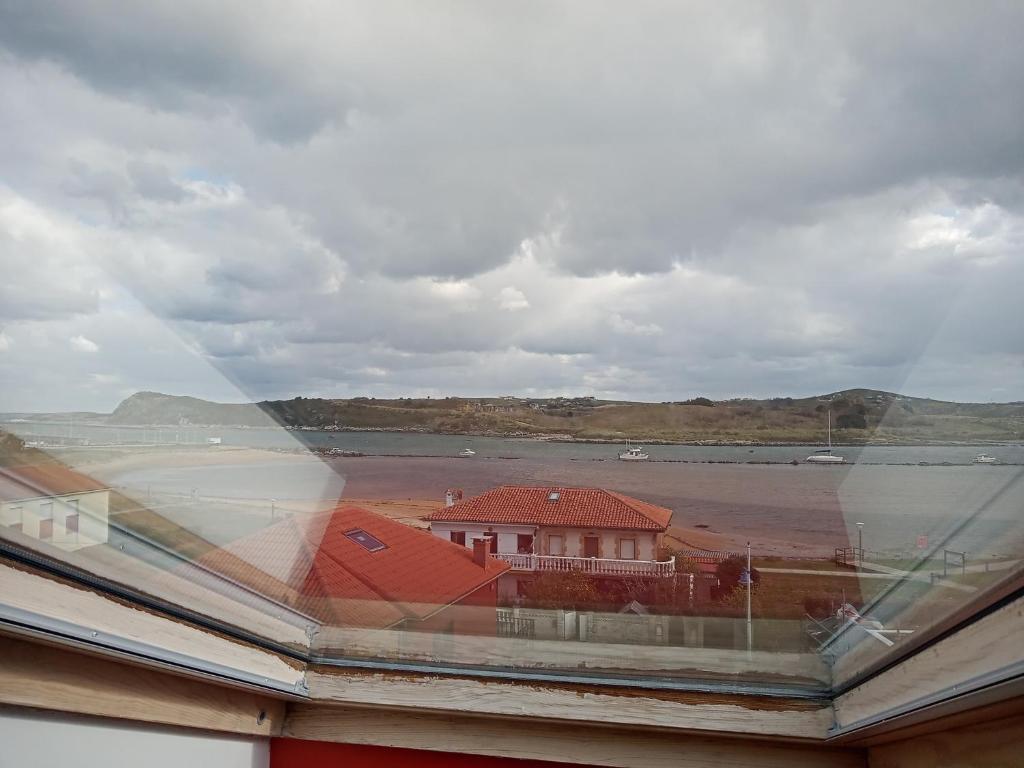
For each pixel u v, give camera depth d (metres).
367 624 1.36
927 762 0.95
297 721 1.38
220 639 1.14
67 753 0.91
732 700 1.19
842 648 1.16
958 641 0.78
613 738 1.27
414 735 1.34
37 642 0.84
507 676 1.27
